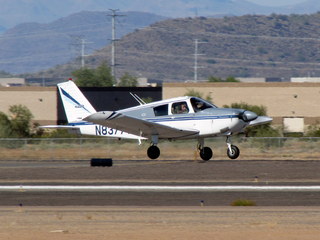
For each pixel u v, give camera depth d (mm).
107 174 86688
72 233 47469
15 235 46719
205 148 102000
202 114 98688
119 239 45281
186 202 63906
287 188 72000
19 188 73188
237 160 104000
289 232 47656
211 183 77062
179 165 96250
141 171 89438
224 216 54750
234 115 97438
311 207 60062
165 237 45875
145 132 100812
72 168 94375
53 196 68188
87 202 64125
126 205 62156
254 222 51812
